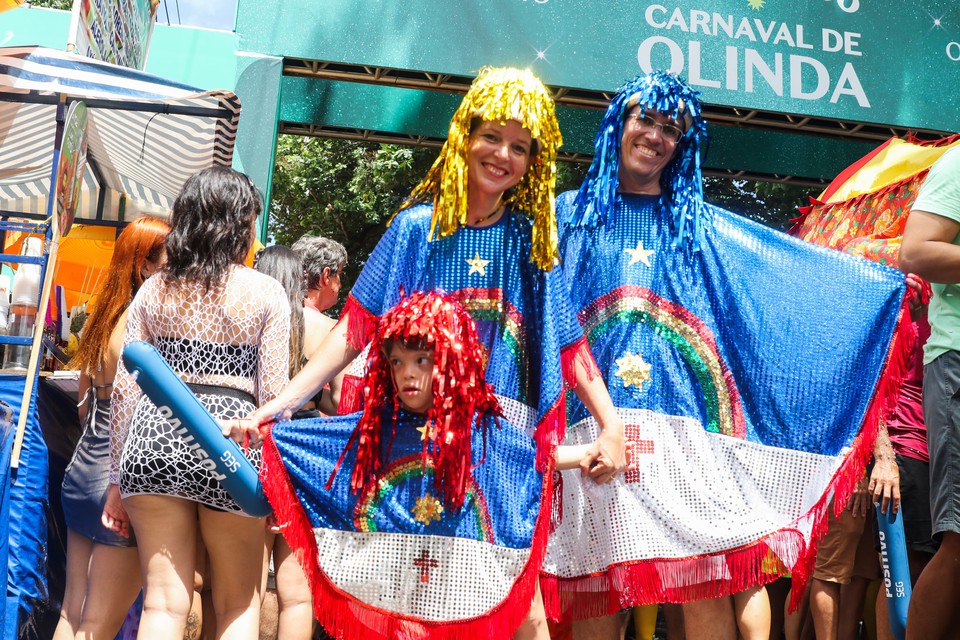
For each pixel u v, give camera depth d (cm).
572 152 1151
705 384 362
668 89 359
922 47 999
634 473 353
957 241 352
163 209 741
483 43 933
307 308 441
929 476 393
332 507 288
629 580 347
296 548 285
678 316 364
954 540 345
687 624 363
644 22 958
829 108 977
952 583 345
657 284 365
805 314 364
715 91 961
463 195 300
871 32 995
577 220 371
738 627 365
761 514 354
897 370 362
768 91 969
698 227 366
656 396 359
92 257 858
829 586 475
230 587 319
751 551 349
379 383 285
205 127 640
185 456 298
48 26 930
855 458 356
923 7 1006
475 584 283
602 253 369
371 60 920
